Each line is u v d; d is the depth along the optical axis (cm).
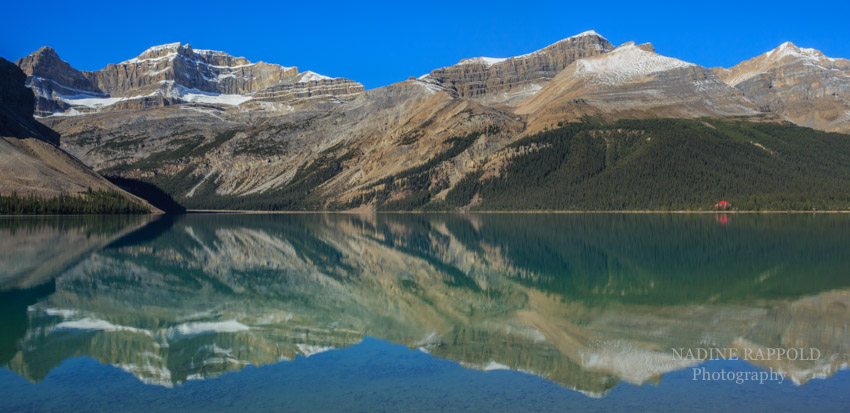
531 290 4900
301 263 6994
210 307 4144
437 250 8631
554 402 2295
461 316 3806
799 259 6806
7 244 8862
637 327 3466
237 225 16050
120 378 2580
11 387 2475
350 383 2503
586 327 3459
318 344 3119
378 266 6712
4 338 3250
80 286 5053
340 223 17800
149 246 8906
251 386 2472
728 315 3744
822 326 3441
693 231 12081
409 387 2456
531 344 3109
